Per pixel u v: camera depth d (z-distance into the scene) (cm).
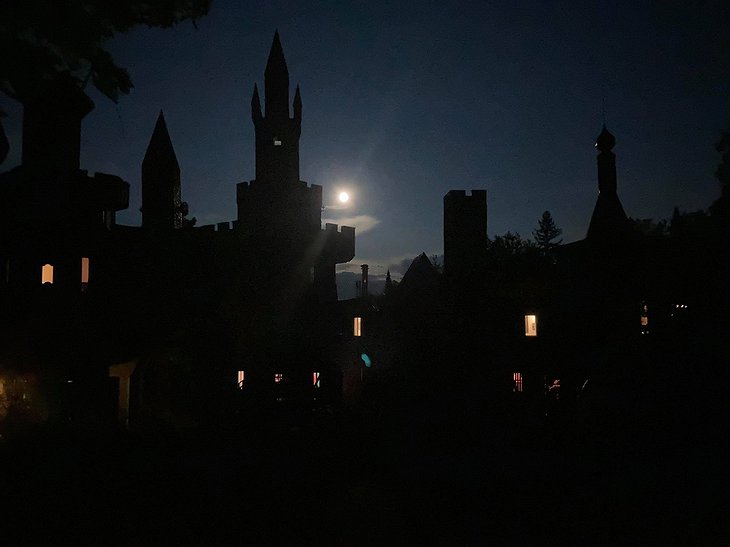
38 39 1948
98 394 3094
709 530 1323
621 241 3709
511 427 2806
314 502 1580
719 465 2061
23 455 2192
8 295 3030
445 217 5103
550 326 3625
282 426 3108
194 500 1584
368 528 1343
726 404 2797
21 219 3112
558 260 3972
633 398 2967
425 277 4250
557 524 1377
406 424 2830
